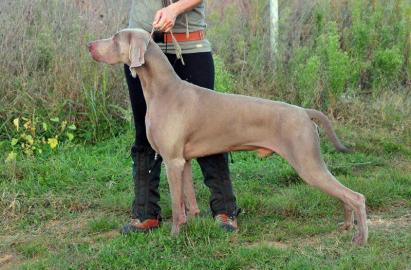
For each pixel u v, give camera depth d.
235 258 4.37
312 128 4.56
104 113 7.38
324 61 8.16
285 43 8.44
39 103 7.38
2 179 6.14
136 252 4.50
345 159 6.89
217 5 8.63
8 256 4.76
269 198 5.67
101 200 5.77
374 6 8.86
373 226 5.13
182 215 4.74
